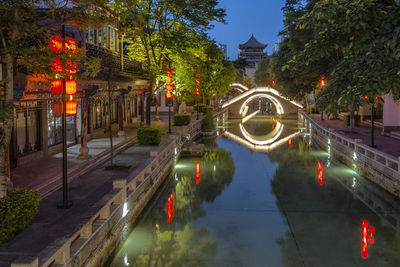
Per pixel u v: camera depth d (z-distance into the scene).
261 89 59.47
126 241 10.40
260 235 10.85
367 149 16.94
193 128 32.19
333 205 13.73
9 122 7.13
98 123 23.08
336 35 9.26
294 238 10.63
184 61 25.19
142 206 12.71
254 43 139.12
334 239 10.50
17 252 6.37
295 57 9.83
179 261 9.14
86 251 7.35
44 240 6.93
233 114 60.81
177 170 20.05
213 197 14.91
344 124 35.88
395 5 8.05
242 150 27.45
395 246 9.96
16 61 8.18
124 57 23.05
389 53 7.91
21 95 9.47
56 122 16.73
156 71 21.84
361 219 12.15
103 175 13.15
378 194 15.02
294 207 13.55
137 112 33.12
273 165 21.58
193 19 21.19
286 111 59.62
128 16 11.13
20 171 12.56
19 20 7.43
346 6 8.30
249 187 16.50
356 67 8.39
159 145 20.70
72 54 8.38
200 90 36.28
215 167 20.86
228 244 10.23
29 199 7.46
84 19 9.16
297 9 25.16
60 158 15.07
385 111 26.03
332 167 20.75
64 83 8.84
